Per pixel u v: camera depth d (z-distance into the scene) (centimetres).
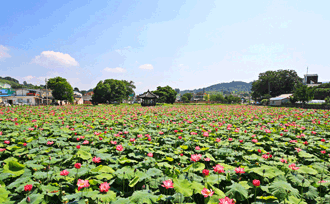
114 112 2236
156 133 925
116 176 403
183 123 1227
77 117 1658
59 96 5297
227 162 533
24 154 568
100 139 757
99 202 319
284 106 4625
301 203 306
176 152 577
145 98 4622
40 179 390
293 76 6375
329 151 601
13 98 5400
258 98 7950
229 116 1795
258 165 470
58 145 676
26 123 1211
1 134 805
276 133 916
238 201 359
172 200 317
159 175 418
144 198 302
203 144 677
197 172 452
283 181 362
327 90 4816
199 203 353
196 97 12950
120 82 6088
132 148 595
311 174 430
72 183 386
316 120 1377
